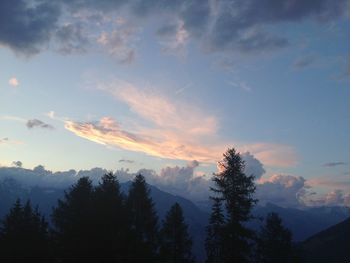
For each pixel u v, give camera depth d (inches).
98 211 1366.9
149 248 1496.1
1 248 1663.4
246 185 1419.8
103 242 1323.8
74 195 1535.4
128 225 1464.1
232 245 1385.3
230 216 1416.1
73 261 1325.0
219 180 1428.4
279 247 1969.7
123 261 1348.4
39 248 1670.8
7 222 1739.7
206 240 1453.0
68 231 1393.9
